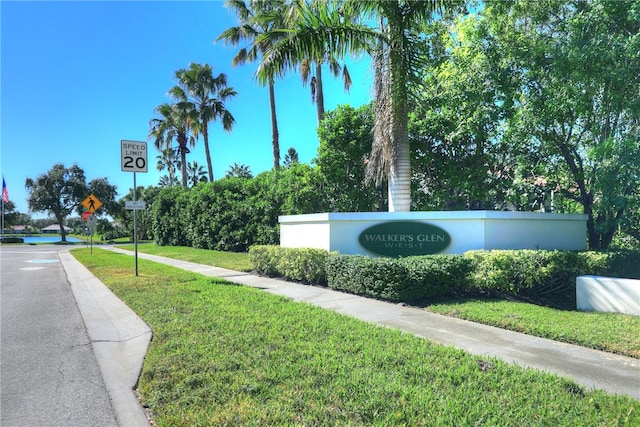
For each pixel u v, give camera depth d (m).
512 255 8.70
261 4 23.42
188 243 28.36
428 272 8.28
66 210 57.69
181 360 4.91
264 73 9.91
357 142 14.77
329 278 10.07
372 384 4.14
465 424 3.39
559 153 12.36
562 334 5.85
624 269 10.59
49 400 4.32
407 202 10.70
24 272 16.00
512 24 11.44
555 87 10.86
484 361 4.82
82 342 6.36
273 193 18.55
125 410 4.00
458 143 13.12
